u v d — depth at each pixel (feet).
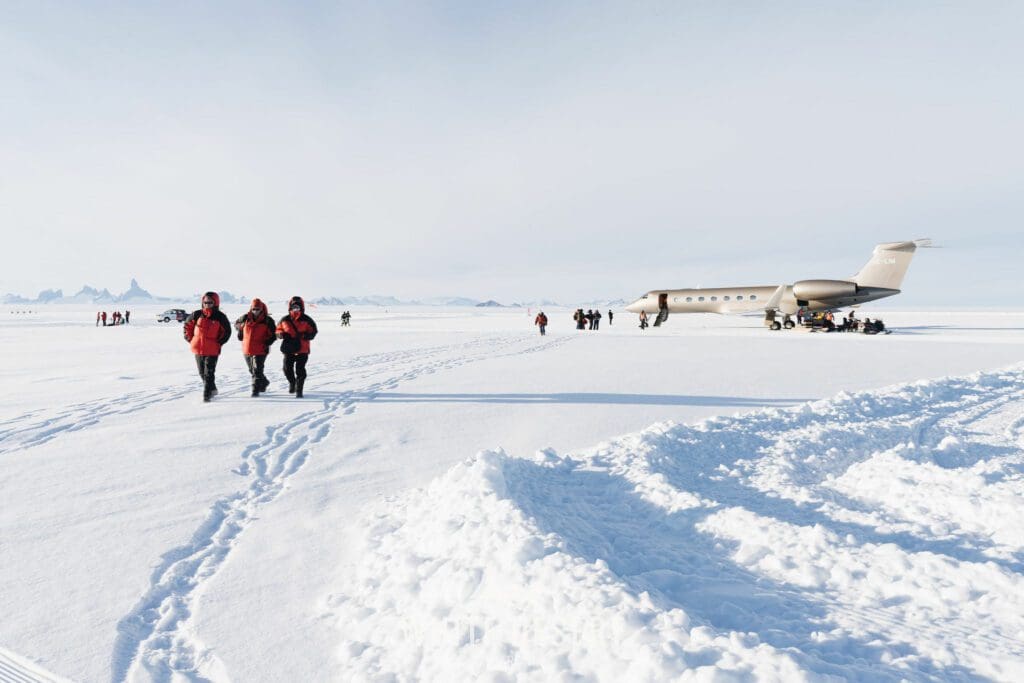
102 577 10.32
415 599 8.77
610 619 7.12
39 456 18.53
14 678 7.49
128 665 7.77
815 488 13.80
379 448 19.77
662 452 16.43
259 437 21.36
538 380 38.47
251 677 7.47
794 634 7.54
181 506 13.92
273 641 8.30
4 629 8.64
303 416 25.59
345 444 20.34
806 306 120.67
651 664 6.23
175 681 7.42
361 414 26.13
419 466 17.44
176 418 25.02
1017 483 12.94
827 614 8.11
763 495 13.20
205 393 29.35
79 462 17.83
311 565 10.73
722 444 18.02
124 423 23.89
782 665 6.25
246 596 9.61
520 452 19.15
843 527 11.18
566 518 11.20
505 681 6.57
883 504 12.44
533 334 104.22
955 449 17.12
